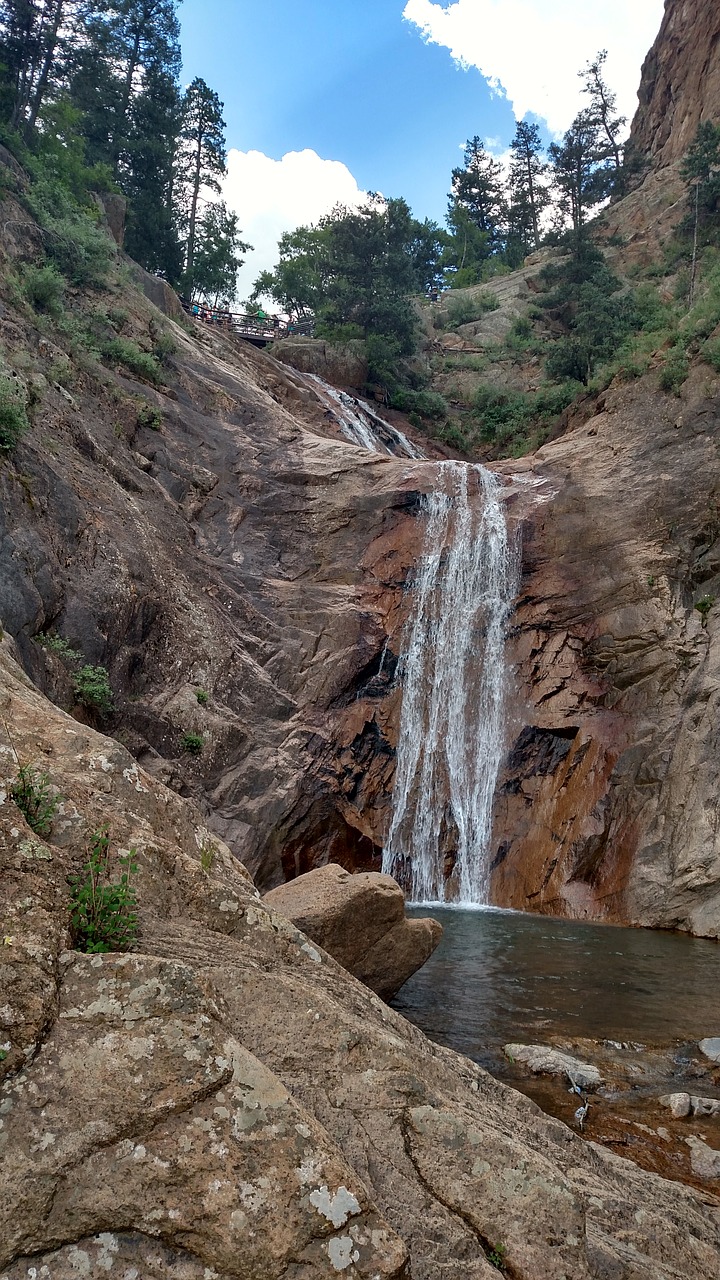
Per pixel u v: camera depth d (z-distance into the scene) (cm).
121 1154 285
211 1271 270
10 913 342
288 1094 323
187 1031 321
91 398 2119
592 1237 371
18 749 474
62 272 2500
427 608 2306
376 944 892
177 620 1816
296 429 2688
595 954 1317
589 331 3841
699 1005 1026
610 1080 766
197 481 2277
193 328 3069
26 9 3195
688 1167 595
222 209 5212
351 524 2384
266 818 1709
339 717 2047
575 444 2539
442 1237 327
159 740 1642
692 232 4556
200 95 4778
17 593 1344
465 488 2453
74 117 3431
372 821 2000
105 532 1730
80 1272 263
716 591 1981
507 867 1955
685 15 6003
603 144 5931
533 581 2236
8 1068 294
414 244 6388
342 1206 294
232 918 444
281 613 2159
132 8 4172
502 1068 788
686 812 1714
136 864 425
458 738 2173
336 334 3994
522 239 7069
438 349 4731
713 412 2234
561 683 2095
